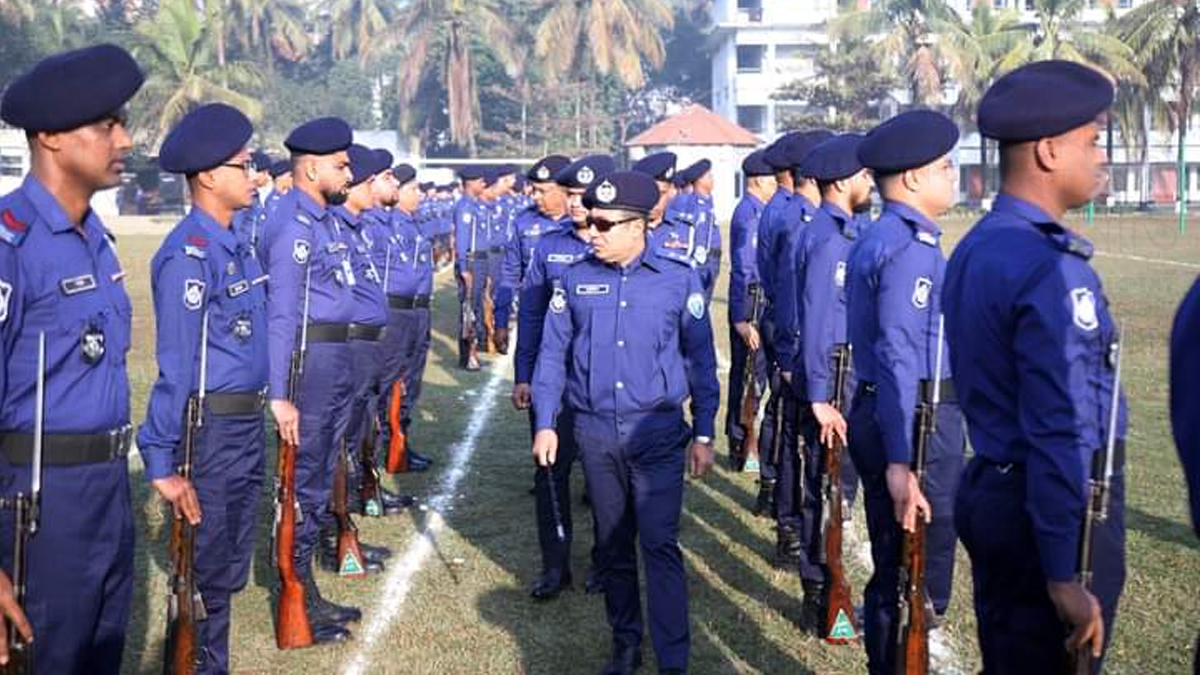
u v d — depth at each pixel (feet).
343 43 212.84
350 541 20.80
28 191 11.36
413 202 35.91
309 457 18.52
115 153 11.61
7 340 10.94
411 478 27.43
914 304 13.48
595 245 15.58
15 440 11.20
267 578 20.92
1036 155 9.87
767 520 23.53
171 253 13.56
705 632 17.87
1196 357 7.86
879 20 158.71
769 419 23.41
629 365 15.35
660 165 26.05
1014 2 189.37
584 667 16.89
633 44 173.88
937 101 156.15
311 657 17.30
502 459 29.19
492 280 48.24
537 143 187.52
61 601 11.43
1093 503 9.27
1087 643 9.20
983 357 9.82
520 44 183.62
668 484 15.42
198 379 14.12
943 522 14.51
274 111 202.18
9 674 10.55
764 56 205.87
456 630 18.29
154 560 21.30
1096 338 9.24
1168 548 20.92
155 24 158.71
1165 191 185.47
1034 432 9.22
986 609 10.32
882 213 14.29
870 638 14.69
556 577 19.52
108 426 11.70
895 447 13.24
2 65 175.42
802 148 22.06
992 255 9.75
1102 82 9.82
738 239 26.84
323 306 18.70
